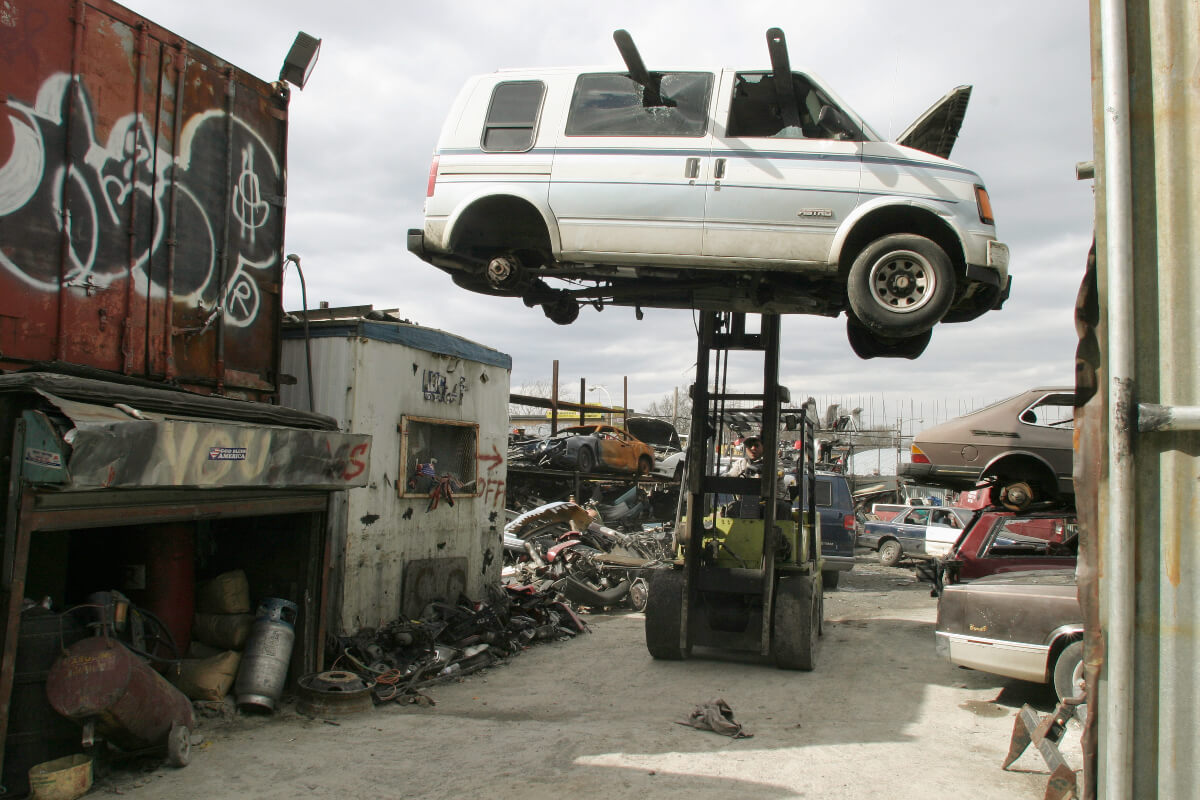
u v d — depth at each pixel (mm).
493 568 10211
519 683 7312
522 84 6641
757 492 8211
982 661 6676
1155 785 1614
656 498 23844
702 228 6168
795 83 6375
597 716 6273
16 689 4328
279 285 7273
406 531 8484
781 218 6086
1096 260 1761
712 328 8359
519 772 4980
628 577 11875
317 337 7945
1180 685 1609
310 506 6430
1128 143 1691
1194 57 1677
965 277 5922
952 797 4703
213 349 6605
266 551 6676
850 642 9664
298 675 6426
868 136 6207
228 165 6730
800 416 8836
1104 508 1714
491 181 6465
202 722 5680
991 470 11391
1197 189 1656
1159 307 1668
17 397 4305
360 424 7836
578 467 19609
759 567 8523
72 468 4023
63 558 5273
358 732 5699
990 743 5758
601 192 6297
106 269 5703
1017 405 11328
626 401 32531
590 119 6469
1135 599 1649
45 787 4258
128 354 5824
